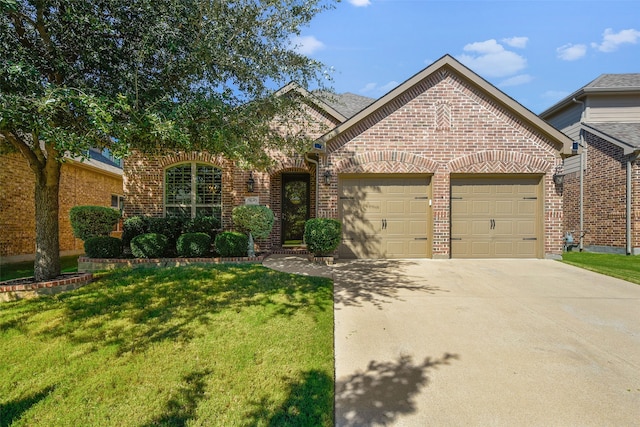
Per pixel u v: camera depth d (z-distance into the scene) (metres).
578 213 13.89
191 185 11.03
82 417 2.90
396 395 3.12
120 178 16.78
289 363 3.67
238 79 6.14
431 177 9.63
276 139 7.25
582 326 4.66
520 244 9.67
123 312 5.14
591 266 8.84
